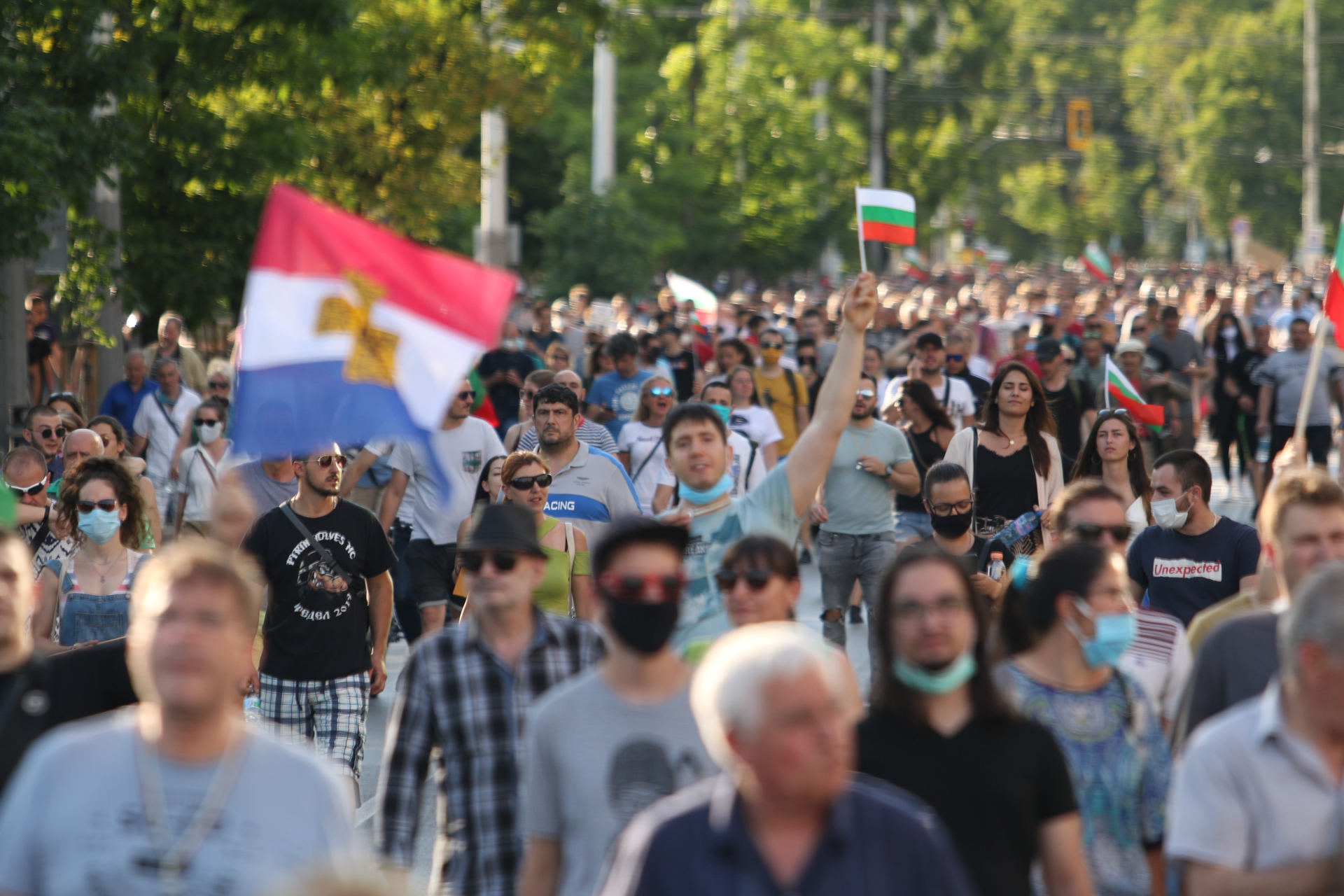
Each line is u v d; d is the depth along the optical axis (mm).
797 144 165750
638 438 42875
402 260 18578
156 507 32688
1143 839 16906
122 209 62969
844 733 11773
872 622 37000
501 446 37281
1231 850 14352
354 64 62969
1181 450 26766
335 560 26562
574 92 159750
